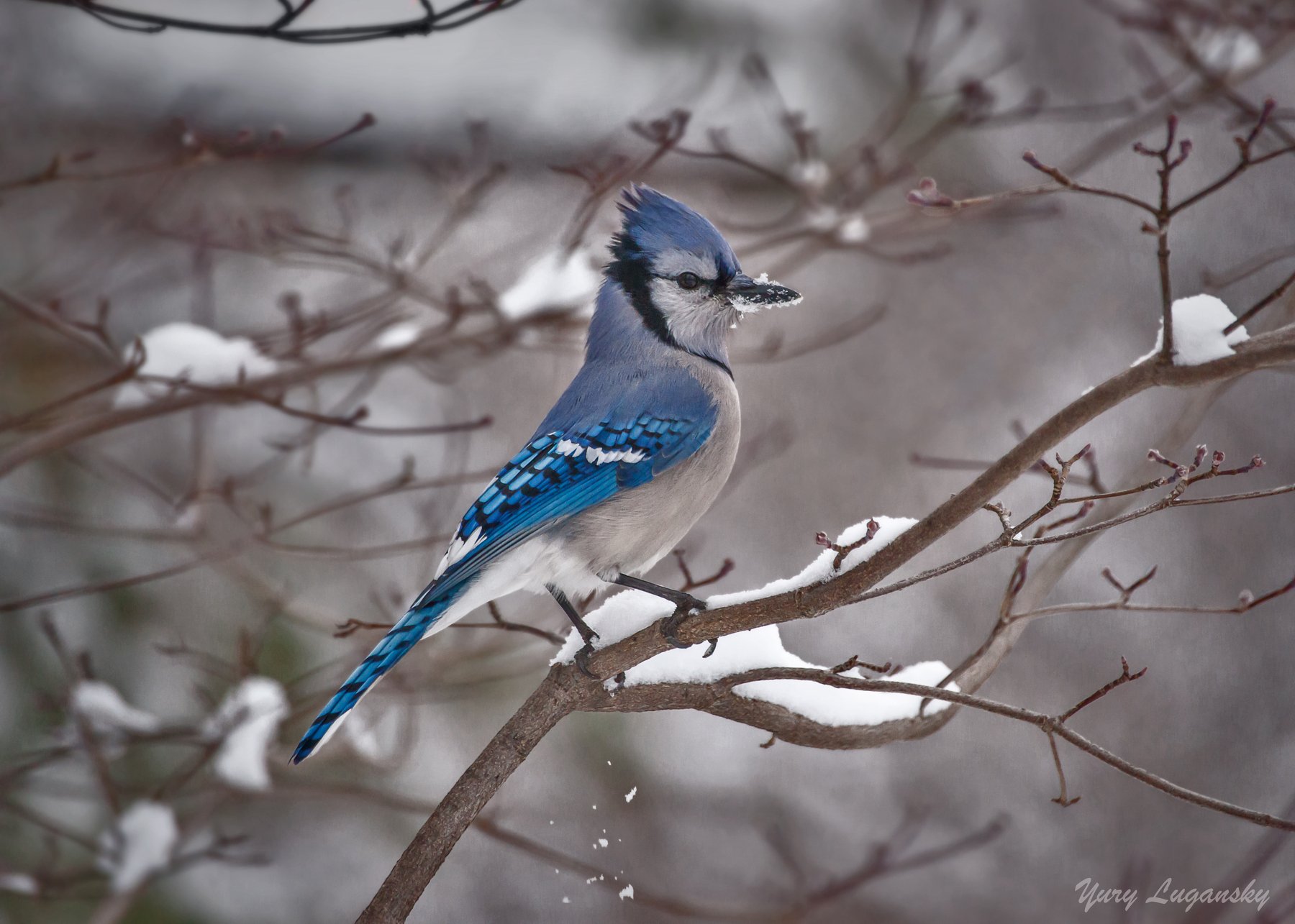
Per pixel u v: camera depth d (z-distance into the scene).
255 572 10.54
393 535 12.62
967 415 14.76
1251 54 10.21
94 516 11.28
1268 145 10.32
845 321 15.13
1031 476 14.22
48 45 12.43
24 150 12.16
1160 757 13.52
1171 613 13.86
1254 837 13.07
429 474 13.09
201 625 11.45
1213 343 4.79
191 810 10.32
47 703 9.14
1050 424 4.90
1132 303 15.05
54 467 11.45
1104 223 15.32
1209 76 9.68
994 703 5.12
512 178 13.57
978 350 15.02
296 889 11.95
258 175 13.41
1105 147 11.02
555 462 7.22
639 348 7.64
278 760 9.52
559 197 13.57
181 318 12.70
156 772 10.78
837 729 6.04
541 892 12.48
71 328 8.92
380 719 10.20
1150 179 15.18
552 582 7.27
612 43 14.00
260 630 9.93
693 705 5.99
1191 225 15.02
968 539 14.24
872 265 15.38
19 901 10.35
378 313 9.57
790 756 13.77
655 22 14.05
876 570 5.16
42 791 9.59
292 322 9.08
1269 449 14.02
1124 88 15.52
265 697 9.23
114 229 10.73
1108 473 13.94
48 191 11.91
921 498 14.39
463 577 7.00
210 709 9.59
